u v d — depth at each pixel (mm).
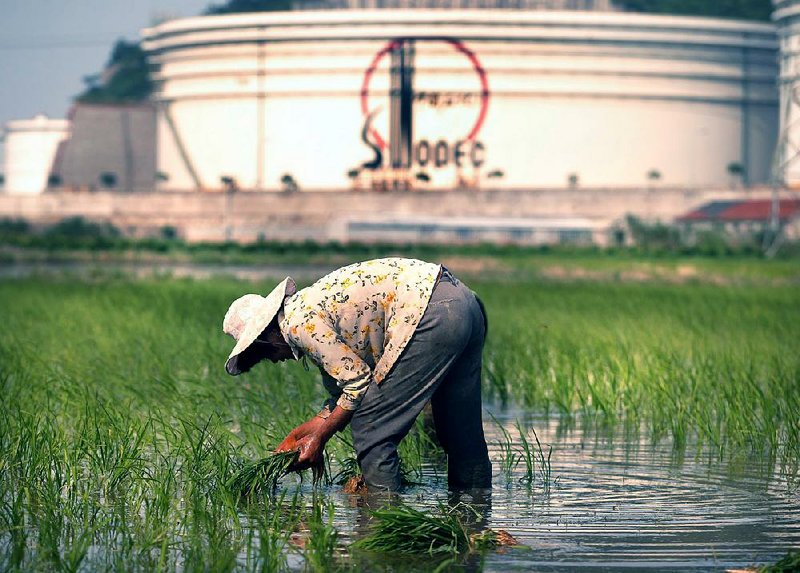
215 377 28984
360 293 17062
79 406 23156
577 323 47125
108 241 194000
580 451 21656
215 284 84375
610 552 14266
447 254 179125
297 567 13586
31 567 13453
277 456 17359
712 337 41438
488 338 39906
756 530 15414
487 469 18156
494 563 13758
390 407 17266
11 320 46875
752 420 22969
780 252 175375
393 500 17203
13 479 17609
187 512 15844
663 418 24453
